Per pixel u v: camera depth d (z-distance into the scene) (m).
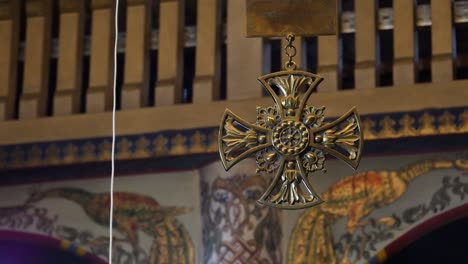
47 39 11.37
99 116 10.90
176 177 11.12
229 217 10.56
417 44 10.56
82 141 10.89
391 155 10.74
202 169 10.91
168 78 10.86
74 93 11.11
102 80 11.08
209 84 10.67
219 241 10.56
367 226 10.64
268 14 7.76
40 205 11.36
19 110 11.13
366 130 10.24
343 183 10.78
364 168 10.77
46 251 12.11
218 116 10.55
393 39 10.61
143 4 11.12
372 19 10.53
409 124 10.20
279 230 10.66
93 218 11.23
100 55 11.12
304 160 7.54
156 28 11.57
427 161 10.68
